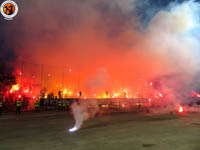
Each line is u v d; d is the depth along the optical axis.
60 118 13.07
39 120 12.11
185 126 9.88
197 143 6.49
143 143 6.49
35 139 7.05
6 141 6.76
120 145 6.25
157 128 9.27
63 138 7.20
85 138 7.19
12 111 17.45
